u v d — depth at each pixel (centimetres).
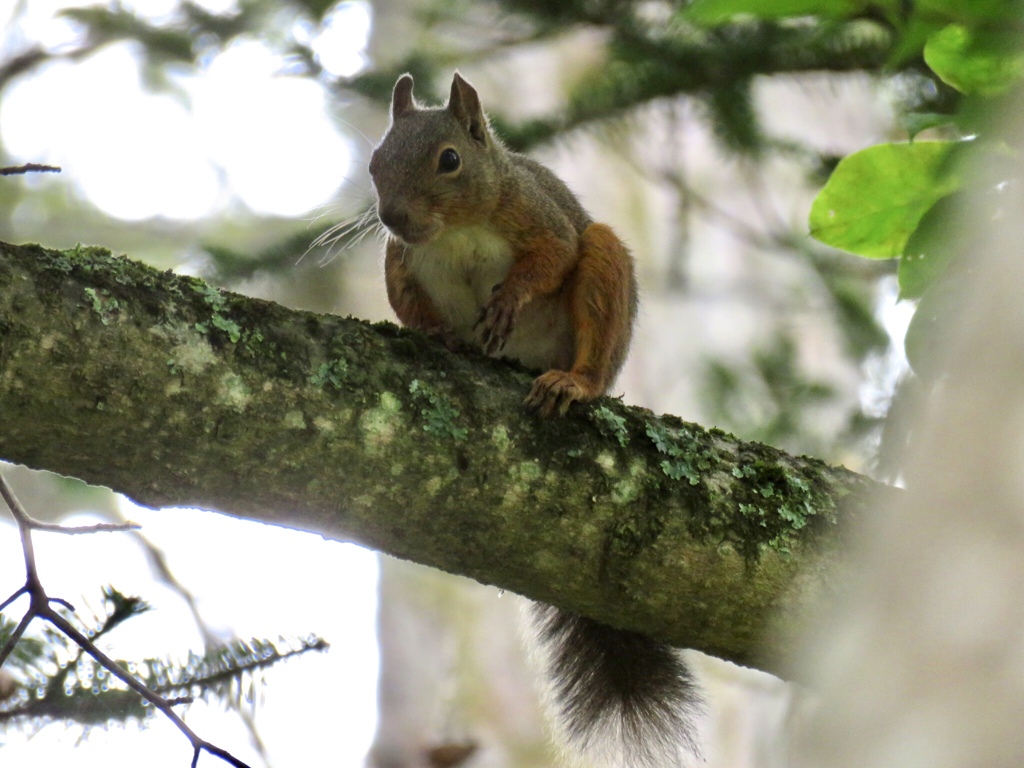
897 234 902
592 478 874
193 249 1644
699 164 2170
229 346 788
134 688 757
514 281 1184
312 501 819
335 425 809
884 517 371
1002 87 689
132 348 756
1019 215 378
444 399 849
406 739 1952
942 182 852
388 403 827
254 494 807
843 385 2062
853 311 1852
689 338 2134
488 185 1216
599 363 1188
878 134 2139
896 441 1400
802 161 1692
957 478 348
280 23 1770
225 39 1781
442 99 1666
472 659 1984
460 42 2172
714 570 889
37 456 763
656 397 2114
